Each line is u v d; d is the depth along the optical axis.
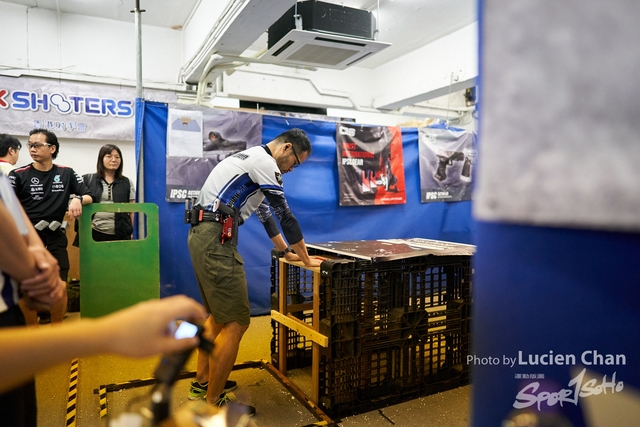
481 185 0.39
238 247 3.65
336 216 3.96
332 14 3.59
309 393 2.29
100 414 1.97
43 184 2.98
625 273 0.30
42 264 0.82
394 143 4.15
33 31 5.02
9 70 4.46
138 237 3.27
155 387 0.57
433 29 5.66
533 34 0.34
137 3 3.25
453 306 2.36
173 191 3.29
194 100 5.23
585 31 0.31
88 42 5.30
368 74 7.17
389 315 2.18
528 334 0.36
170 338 0.49
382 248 2.31
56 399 2.17
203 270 1.97
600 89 0.30
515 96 0.35
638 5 0.28
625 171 0.29
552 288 0.34
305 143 2.18
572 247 0.33
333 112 6.84
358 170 3.99
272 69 6.32
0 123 4.44
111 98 4.88
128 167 5.08
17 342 0.44
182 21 5.45
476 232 0.39
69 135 4.73
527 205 0.35
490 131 0.38
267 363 2.62
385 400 2.13
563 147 0.32
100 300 2.88
